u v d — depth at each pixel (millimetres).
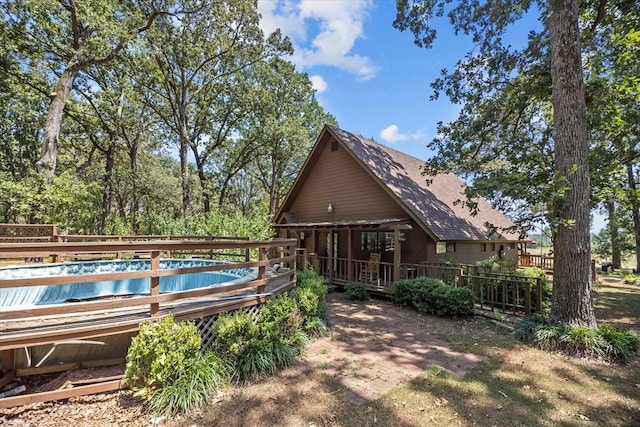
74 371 4289
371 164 12734
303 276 7988
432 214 11641
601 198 8531
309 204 15953
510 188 6879
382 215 12531
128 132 25594
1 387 3883
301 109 28281
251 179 40406
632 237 21469
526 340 6070
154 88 20453
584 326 5902
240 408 3686
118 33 13367
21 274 6527
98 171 28312
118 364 4488
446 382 4398
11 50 14219
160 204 33688
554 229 5992
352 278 11516
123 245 3934
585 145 6254
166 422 3424
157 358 3621
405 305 8844
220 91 23250
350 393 4066
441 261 10234
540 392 4180
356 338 6191
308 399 3898
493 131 11078
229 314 4867
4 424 3326
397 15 10828
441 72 11188
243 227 13773
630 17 8484
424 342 6008
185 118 20844
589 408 3816
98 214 22312
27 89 17078
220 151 27750
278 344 4965
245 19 18984
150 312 4094
